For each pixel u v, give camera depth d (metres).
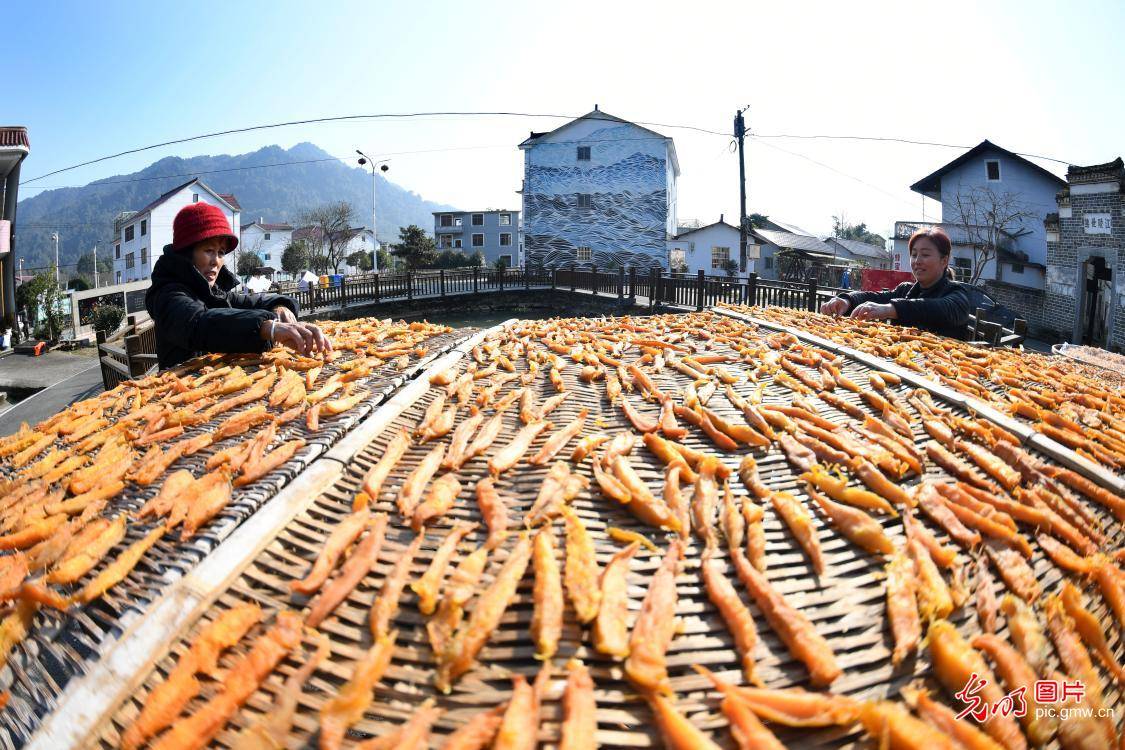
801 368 4.45
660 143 35.62
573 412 3.54
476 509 2.41
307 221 71.69
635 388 4.09
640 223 36.25
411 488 2.48
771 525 2.34
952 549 2.21
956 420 3.38
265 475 2.56
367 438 2.96
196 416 3.43
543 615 1.78
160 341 4.96
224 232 4.60
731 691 1.58
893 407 3.64
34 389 11.98
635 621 1.80
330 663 1.68
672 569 2.04
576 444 2.99
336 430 3.00
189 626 1.77
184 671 1.62
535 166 37.16
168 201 52.50
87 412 3.84
